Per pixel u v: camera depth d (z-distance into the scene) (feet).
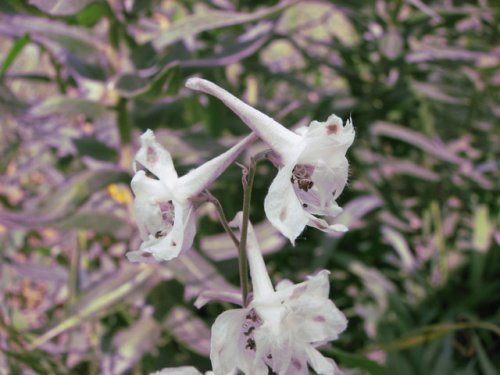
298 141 0.26
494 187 0.82
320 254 0.71
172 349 0.65
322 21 0.92
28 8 0.45
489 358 0.74
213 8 0.75
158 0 0.59
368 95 0.84
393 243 0.77
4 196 0.73
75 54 0.56
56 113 0.54
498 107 0.93
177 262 0.53
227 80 0.76
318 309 0.26
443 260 0.78
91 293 0.54
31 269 0.66
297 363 0.27
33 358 0.53
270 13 0.53
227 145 0.57
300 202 0.26
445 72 0.90
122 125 0.57
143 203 0.26
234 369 0.27
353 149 0.79
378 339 0.69
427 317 0.73
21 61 1.17
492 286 0.76
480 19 0.86
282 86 1.10
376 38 0.79
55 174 0.75
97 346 0.64
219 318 0.26
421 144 0.75
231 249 0.58
